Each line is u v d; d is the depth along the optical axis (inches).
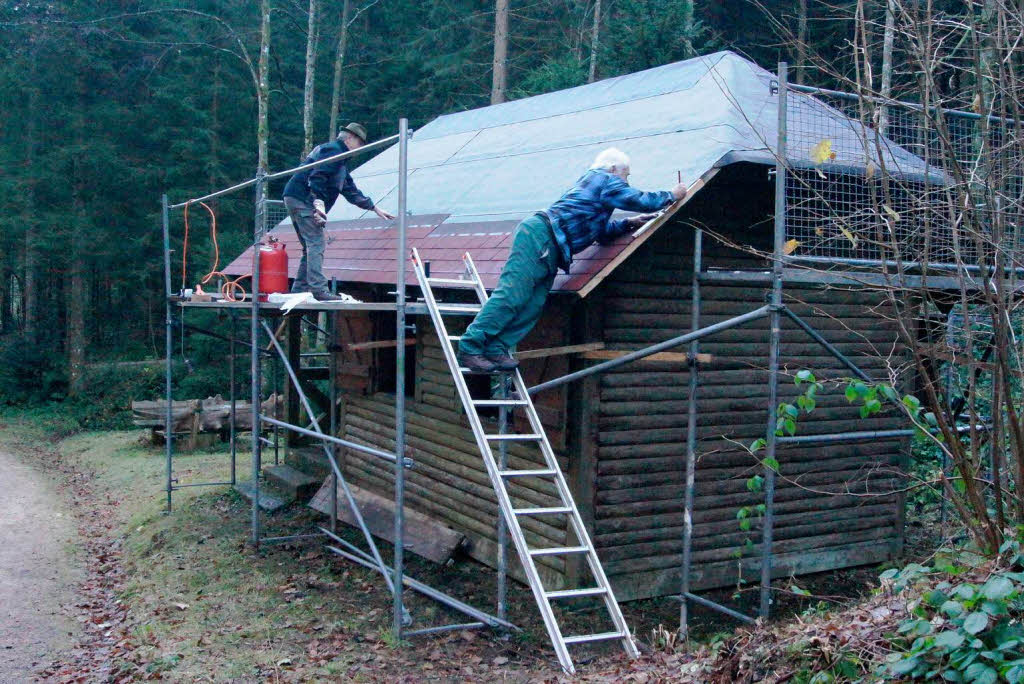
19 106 1013.8
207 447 698.2
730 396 335.9
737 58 368.8
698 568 331.0
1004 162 213.2
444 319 394.3
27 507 544.7
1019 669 142.1
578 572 313.1
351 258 426.3
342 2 1208.2
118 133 1050.7
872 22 222.4
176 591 355.6
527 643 287.3
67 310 1071.6
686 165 292.8
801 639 191.6
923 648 163.0
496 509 360.5
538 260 265.1
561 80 789.2
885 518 371.9
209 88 1061.8
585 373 271.6
